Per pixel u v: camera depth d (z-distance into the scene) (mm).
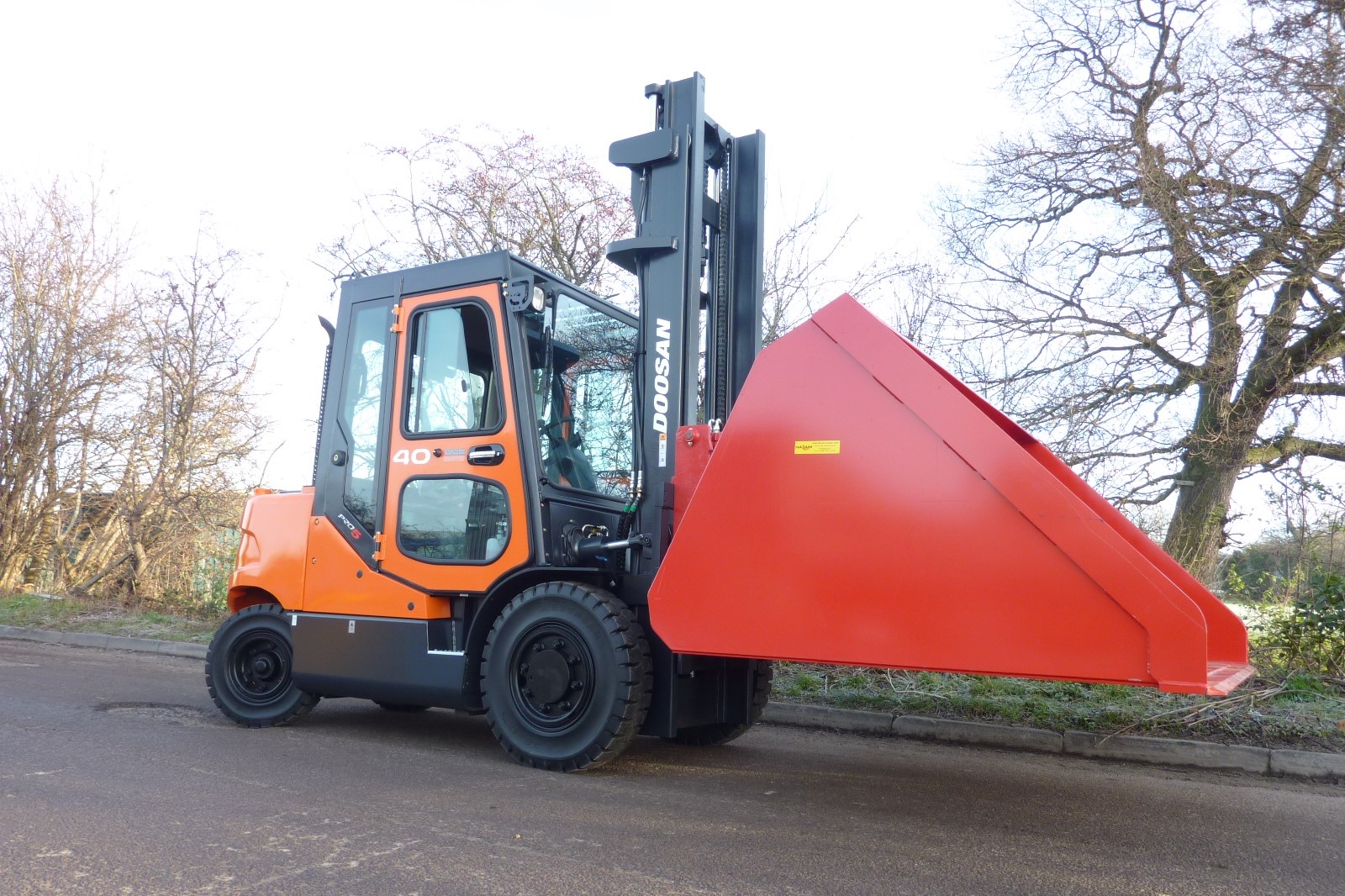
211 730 5844
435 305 5559
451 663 5230
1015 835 3875
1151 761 5695
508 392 5188
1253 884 3346
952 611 3822
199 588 14852
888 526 3988
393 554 5492
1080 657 3600
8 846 3428
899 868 3387
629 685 4621
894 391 4051
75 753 5008
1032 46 11055
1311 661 7301
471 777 4656
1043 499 3719
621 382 5809
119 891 3010
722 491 4348
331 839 3572
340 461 5836
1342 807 4613
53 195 15828
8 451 15695
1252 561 8992
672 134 5172
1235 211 9422
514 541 5070
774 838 3725
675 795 4402
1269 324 9508
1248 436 9703
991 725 6184
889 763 5418
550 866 3324
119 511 15523
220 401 15031
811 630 4078
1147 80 10695
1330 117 8953
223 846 3461
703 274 5738
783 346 4332
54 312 15664
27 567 16203
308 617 5785
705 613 4309
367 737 5758
